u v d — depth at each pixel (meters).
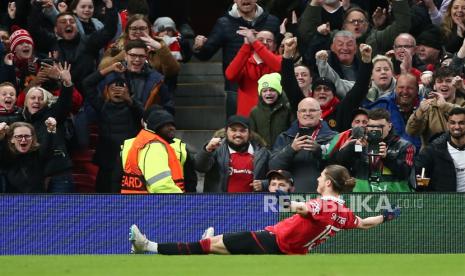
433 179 44.56
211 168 44.78
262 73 51.28
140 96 50.62
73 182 47.91
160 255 36.78
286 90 47.72
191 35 63.22
